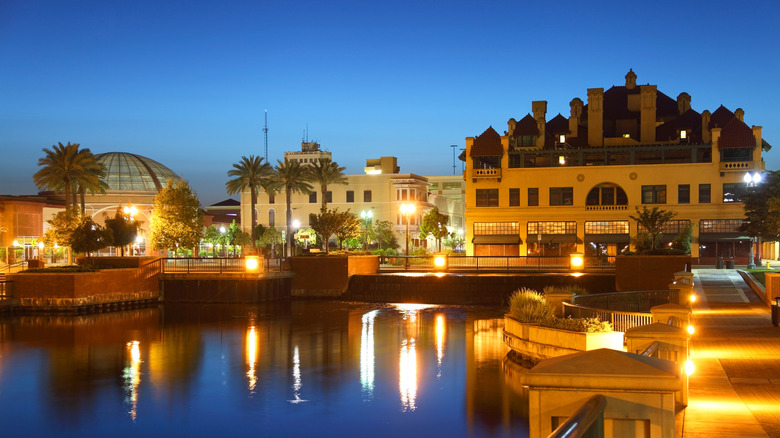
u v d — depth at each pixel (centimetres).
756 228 6034
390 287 5388
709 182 7325
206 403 2278
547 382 594
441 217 8969
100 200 10569
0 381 2630
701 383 1680
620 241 7419
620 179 7512
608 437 588
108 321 4338
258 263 5403
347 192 10644
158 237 7438
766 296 3531
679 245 6131
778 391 1590
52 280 4694
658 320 1759
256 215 10794
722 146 7281
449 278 5238
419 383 2470
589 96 8188
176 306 5156
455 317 4381
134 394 2414
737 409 1423
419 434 1897
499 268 5869
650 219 5747
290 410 2172
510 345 2644
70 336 3716
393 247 10062
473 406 2152
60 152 7388
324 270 5588
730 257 7256
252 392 2411
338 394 2350
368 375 2628
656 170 7444
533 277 5088
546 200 7669
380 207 10556
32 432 2005
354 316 4475
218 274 5322
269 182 9131
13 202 9400
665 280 4622
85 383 2584
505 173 7756
